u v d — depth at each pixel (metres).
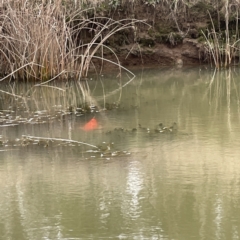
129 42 17.58
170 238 5.15
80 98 12.50
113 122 9.87
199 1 18.05
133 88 13.76
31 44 14.66
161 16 17.92
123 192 6.38
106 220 5.59
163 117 10.20
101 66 16.86
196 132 8.96
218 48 17.09
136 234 5.25
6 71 15.10
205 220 5.54
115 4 17.23
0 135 9.10
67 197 6.27
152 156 7.70
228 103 11.48
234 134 8.75
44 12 14.84
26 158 7.78
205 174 6.91
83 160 7.61
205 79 14.88
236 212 5.72
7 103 12.11
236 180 6.67
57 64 14.96
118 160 7.57
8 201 6.21
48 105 11.74
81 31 16.81
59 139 8.65
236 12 17.80
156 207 5.90
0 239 5.24
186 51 17.64
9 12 14.35
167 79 15.06
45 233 5.34
